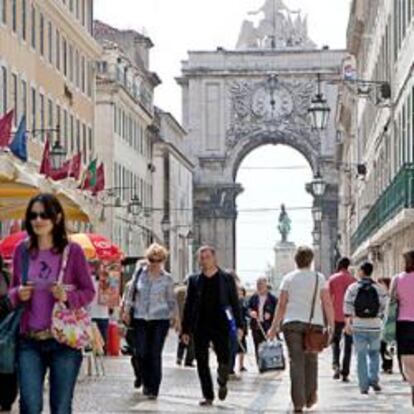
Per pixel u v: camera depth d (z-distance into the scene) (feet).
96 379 111.14
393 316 77.25
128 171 353.72
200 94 524.52
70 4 256.32
